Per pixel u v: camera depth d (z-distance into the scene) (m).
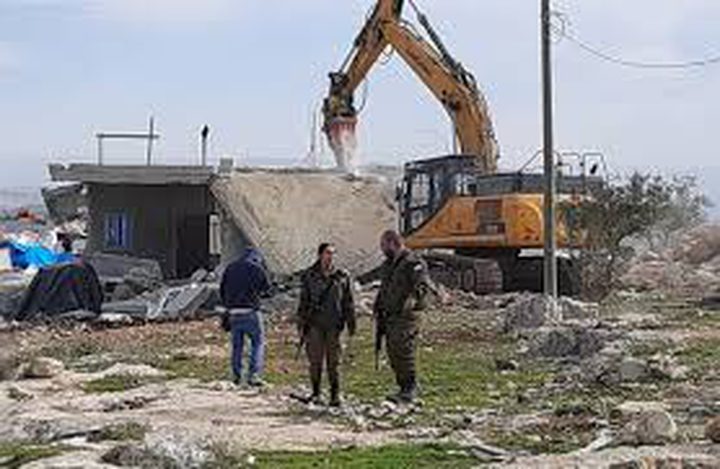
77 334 48.12
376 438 22.53
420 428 23.70
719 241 86.12
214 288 55.62
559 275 57.88
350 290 27.67
